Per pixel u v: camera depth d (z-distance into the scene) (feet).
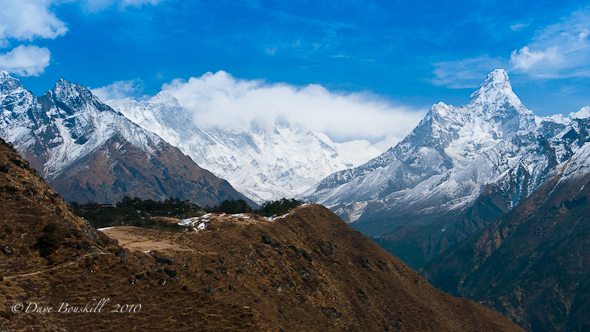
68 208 534.37
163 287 461.37
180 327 421.18
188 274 599.57
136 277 458.09
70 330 397.60
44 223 479.41
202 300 454.81
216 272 638.53
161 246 647.56
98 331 402.52
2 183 501.56
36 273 435.94
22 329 384.27
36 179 542.16
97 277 448.24
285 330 626.64
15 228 469.57
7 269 436.76
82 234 484.33
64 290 428.15
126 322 415.85
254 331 429.79
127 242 647.56
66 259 455.63
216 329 424.46
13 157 545.85
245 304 614.34
